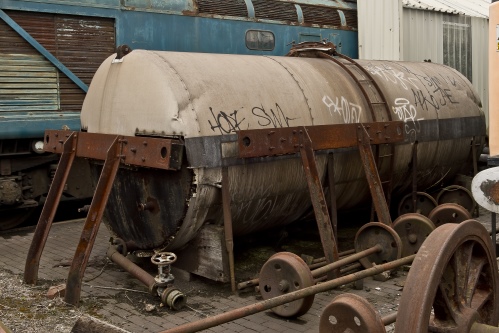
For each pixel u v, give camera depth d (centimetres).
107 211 613
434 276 290
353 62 708
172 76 525
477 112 833
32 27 780
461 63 1241
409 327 286
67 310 493
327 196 649
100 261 645
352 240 725
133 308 500
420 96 741
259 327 460
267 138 518
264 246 694
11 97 767
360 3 1123
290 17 1025
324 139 563
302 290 405
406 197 752
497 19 483
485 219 827
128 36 850
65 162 577
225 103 538
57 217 937
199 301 516
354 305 349
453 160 806
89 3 814
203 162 511
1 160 780
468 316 319
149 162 493
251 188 556
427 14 1158
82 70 822
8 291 539
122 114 560
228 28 942
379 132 627
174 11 888
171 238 543
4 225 829
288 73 618
